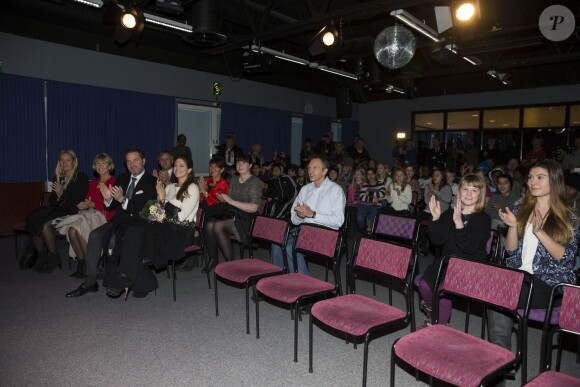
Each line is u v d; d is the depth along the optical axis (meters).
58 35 6.21
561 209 2.23
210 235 4.00
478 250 2.51
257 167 7.70
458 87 10.50
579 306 1.79
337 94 9.62
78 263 4.15
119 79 7.01
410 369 2.50
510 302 1.96
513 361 1.76
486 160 9.05
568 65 9.02
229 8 5.88
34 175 6.21
